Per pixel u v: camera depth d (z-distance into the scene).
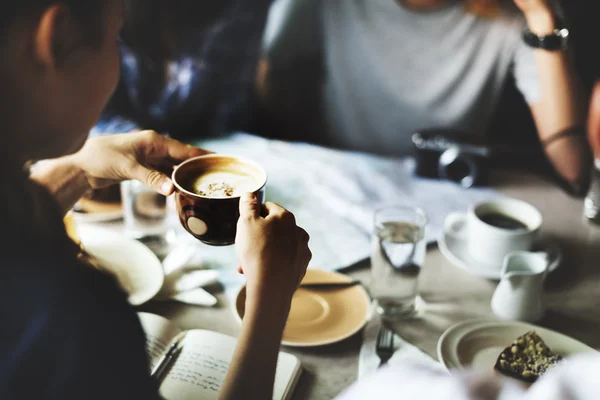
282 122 1.74
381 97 1.69
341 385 0.78
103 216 1.05
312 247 1.02
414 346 0.84
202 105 1.43
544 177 1.27
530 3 1.43
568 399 0.39
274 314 0.64
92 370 0.57
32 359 0.55
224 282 0.94
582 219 1.13
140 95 1.43
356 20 1.63
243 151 1.31
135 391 0.59
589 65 1.50
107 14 0.60
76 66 0.58
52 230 0.60
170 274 0.93
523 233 0.96
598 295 0.94
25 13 0.54
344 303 0.90
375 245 0.89
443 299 0.93
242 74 1.53
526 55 1.51
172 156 0.84
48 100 0.58
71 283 0.57
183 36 1.43
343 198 1.15
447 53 1.61
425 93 1.66
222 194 0.72
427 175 1.23
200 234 0.73
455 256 1.00
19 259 0.55
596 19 1.49
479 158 1.21
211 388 0.75
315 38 1.66
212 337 0.82
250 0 1.48
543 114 1.44
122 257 0.94
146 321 0.83
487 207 1.04
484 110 1.64
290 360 0.79
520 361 0.79
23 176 0.60
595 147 1.39
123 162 0.81
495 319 0.89
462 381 0.44
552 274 0.99
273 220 0.68
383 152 1.74
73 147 0.63
